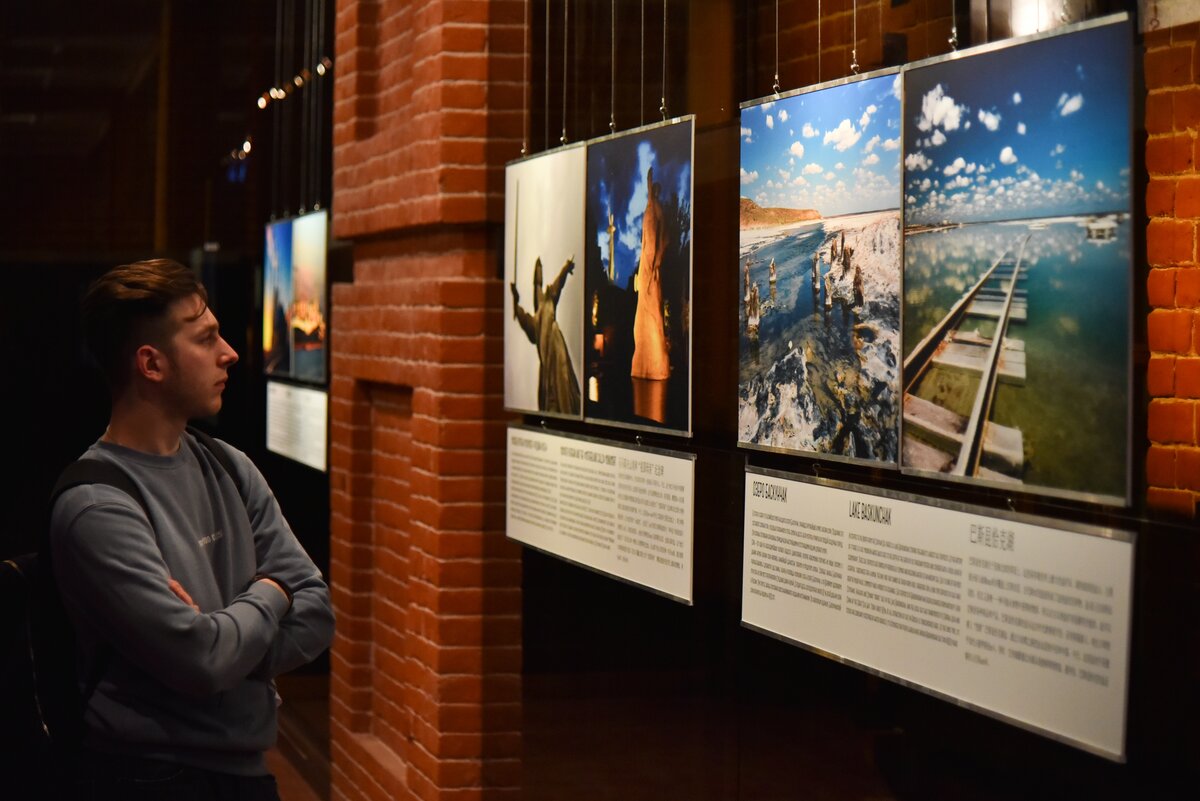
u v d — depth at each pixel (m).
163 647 2.35
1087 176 2.43
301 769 7.45
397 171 5.88
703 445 3.85
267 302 9.01
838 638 3.10
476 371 5.43
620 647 4.33
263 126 10.43
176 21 11.94
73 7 12.31
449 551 5.44
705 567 3.85
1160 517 2.33
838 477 3.17
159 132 11.97
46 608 2.40
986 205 2.65
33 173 12.40
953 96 2.72
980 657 2.68
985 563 2.66
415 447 5.72
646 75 4.34
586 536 4.48
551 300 4.70
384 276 6.30
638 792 4.28
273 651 2.60
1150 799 2.37
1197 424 2.29
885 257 2.94
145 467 2.52
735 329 3.67
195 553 2.54
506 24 5.30
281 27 9.80
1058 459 2.50
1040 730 2.53
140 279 2.52
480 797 5.42
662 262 3.99
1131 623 2.35
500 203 5.33
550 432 4.73
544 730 4.76
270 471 8.91
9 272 11.51
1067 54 2.46
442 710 5.43
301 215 8.07
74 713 2.40
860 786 3.19
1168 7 2.29
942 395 2.77
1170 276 2.31
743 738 3.70
